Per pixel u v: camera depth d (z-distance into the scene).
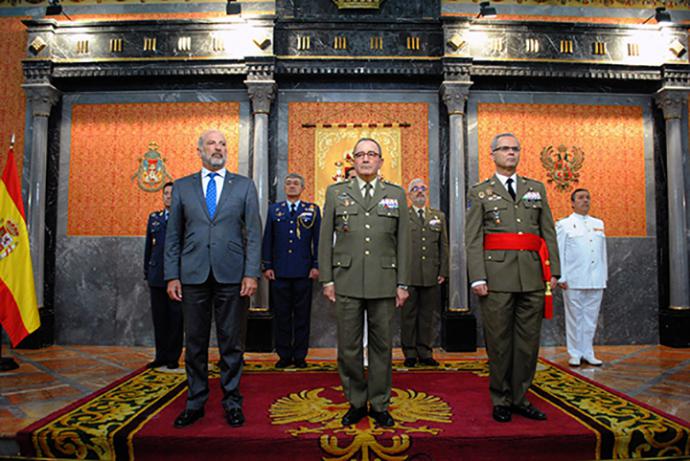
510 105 4.90
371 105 4.86
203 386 2.45
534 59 4.74
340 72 4.70
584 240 3.89
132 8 4.94
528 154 4.86
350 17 4.82
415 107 4.88
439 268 3.92
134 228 4.79
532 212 2.58
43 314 4.55
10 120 4.82
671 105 4.82
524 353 2.51
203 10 4.93
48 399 2.87
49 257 4.75
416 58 4.71
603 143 4.92
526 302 2.52
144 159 4.82
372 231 2.40
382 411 2.37
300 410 2.61
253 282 2.46
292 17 4.81
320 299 4.71
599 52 4.82
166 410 2.61
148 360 4.04
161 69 4.69
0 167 4.77
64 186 4.81
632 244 4.86
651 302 4.83
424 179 4.82
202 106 4.86
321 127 4.84
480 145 4.85
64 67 4.71
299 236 3.81
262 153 4.66
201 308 2.43
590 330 3.87
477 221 2.59
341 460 2.17
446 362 3.92
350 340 2.38
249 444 2.19
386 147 4.83
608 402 2.76
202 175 2.59
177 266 2.48
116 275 4.75
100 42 4.75
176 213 2.52
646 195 4.91
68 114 4.86
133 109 4.86
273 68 4.63
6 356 4.17
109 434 2.23
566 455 2.23
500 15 5.00
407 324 3.80
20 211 3.67
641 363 3.92
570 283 3.87
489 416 2.50
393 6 4.87
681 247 4.75
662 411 2.59
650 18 4.88
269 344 4.45
